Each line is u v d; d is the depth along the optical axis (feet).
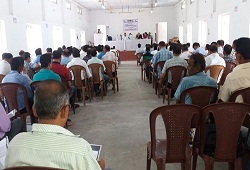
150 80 23.45
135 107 15.44
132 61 47.62
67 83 13.15
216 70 13.91
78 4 47.29
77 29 46.60
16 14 23.12
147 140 10.39
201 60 8.43
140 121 12.82
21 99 10.36
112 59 22.02
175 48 14.51
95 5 49.98
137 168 8.19
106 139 10.64
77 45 46.57
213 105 5.80
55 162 3.30
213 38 29.55
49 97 3.51
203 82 8.36
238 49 7.23
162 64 17.57
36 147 3.35
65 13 39.29
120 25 56.75
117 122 12.78
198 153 6.53
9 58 14.69
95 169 3.42
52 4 33.19
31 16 26.55
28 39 28.17
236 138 6.03
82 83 16.03
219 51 20.11
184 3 45.29
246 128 6.76
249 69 7.16
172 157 6.17
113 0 45.24
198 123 6.26
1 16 20.44
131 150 9.52
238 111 5.81
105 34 56.54
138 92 19.74
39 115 3.56
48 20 31.76
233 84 7.27
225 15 27.07
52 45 33.35
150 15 55.88
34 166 3.12
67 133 3.50
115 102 16.81
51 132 3.41
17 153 3.37
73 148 3.34
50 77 10.77
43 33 29.96
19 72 10.85
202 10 33.94
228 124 5.90
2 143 7.47
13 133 7.94
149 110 14.71
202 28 35.45
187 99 8.11
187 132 6.03
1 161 6.64
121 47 49.24
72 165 3.31
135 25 56.49
